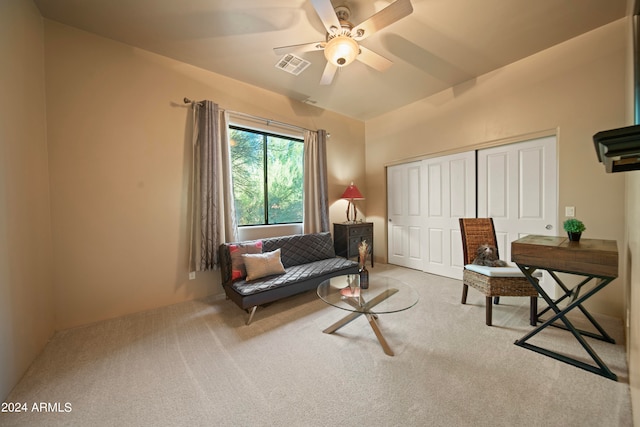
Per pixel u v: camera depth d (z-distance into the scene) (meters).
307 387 1.45
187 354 1.78
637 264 1.32
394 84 3.25
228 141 2.95
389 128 4.22
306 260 3.24
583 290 2.38
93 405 1.33
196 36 2.30
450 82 3.22
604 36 2.23
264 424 1.21
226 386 1.46
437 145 3.56
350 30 1.87
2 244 1.43
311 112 3.87
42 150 1.98
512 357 1.69
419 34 2.30
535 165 2.73
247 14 2.03
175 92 2.68
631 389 1.33
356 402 1.33
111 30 2.21
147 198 2.53
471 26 2.20
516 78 2.77
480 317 2.30
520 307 2.49
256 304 2.26
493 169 3.06
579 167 2.40
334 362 1.67
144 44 2.42
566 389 1.39
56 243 2.10
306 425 1.20
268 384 1.48
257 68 2.84
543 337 1.92
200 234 2.75
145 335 2.04
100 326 2.19
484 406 1.29
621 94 2.18
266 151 3.50
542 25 2.21
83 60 2.21
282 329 2.13
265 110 3.35
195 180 2.79
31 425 1.22
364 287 2.20
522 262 1.85
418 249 3.94
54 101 2.08
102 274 2.30
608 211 2.26
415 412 1.26
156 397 1.39
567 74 2.44
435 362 1.65
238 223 3.26
